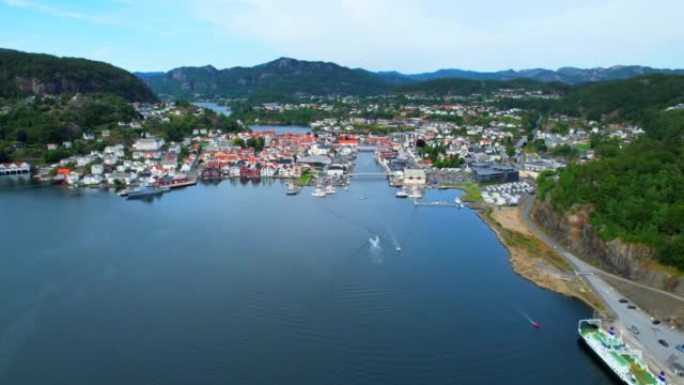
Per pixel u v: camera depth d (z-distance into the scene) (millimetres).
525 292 165375
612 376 121500
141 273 176875
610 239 184750
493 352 130750
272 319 144375
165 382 116562
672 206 176750
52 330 138875
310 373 119938
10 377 118750
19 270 179875
